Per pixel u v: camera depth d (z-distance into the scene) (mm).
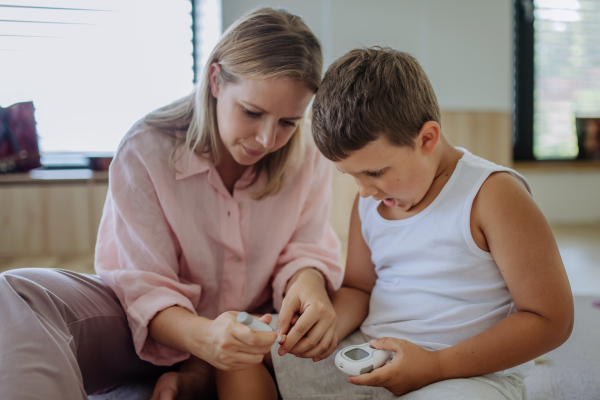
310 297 766
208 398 858
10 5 2525
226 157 931
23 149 2561
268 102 762
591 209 3309
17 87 2582
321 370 764
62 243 2418
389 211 810
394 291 781
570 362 998
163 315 772
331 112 667
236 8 2627
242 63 763
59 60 2611
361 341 807
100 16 2631
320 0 2762
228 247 928
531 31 3293
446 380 625
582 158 3418
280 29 787
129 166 868
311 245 1002
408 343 650
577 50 3373
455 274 708
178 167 884
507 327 629
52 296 697
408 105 661
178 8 2711
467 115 2996
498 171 693
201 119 870
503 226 653
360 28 2830
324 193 1039
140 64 2699
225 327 641
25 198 2373
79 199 2420
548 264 632
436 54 2959
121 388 899
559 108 3400
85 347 762
